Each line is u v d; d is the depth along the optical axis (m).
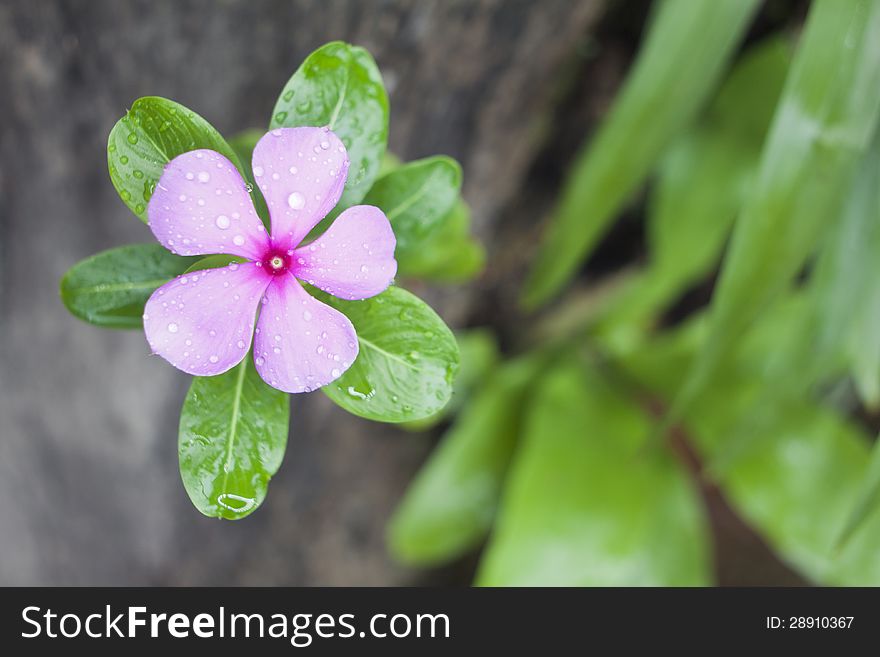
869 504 0.43
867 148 0.46
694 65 0.46
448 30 0.49
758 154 0.60
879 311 0.48
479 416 0.69
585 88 0.59
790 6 0.58
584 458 0.62
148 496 0.69
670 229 0.62
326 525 0.76
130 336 0.59
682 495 0.62
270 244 0.36
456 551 0.83
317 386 0.36
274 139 0.36
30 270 0.57
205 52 0.47
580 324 0.75
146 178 0.36
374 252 0.36
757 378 0.63
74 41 0.47
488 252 0.66
